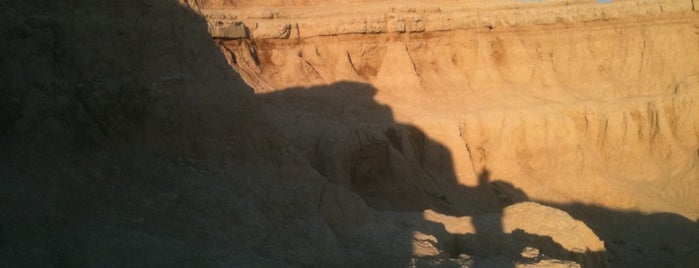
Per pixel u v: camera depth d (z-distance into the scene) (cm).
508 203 3042
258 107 1911
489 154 3194
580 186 3145
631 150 3362
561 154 3262
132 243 1246
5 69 1458
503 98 3438
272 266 1352
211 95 1741
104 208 1355
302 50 3359
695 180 3195
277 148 1866
